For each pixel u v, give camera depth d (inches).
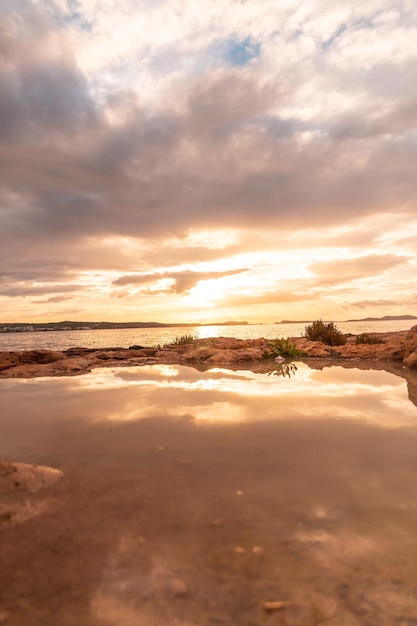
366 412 179.8
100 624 52.9
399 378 289.4
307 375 311.7
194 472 109.4
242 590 59.4
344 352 473.1
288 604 56.4
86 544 72.6
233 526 78.5
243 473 108.0
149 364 424.5
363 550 69.4
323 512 84.0
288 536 74.4
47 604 56.8
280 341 498.3
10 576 63.4
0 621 53.6
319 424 159.3
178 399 213.6
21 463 113.3
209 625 52.5
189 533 76.0
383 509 85.2
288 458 119.6
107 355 528.1
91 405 202.8
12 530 78.4
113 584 61.1
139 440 140.9
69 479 105.6
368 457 119.3
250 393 229.0
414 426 154.9
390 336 639.8
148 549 70.6
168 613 54.8
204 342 652.1
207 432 150.0
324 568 64.4
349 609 55.3
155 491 96.7
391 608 55.5
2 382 305.4
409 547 70.3
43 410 193.2
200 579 62.0
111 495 94.9
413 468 109.9
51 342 1680.6
